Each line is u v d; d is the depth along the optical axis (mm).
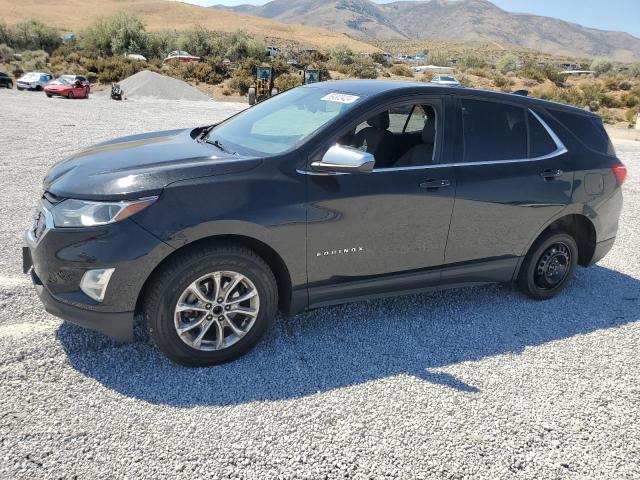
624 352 3898
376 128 3736
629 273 5570
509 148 4156
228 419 2889
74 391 3016
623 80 55969
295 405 3045
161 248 2975
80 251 2941
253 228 3178
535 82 62312
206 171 3156
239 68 46906
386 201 3584
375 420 2967
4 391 2961
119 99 29266
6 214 6152
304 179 3336
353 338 3822
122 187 2998
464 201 3895
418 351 3711
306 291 3535
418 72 72062
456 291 4781
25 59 53031
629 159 14141
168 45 68312
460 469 2658
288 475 2539
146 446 2650
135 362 3324
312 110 3840
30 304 3947
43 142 11328
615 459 2807
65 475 2436
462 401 3188
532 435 2939
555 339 4027
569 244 4633
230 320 3322
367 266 3688
